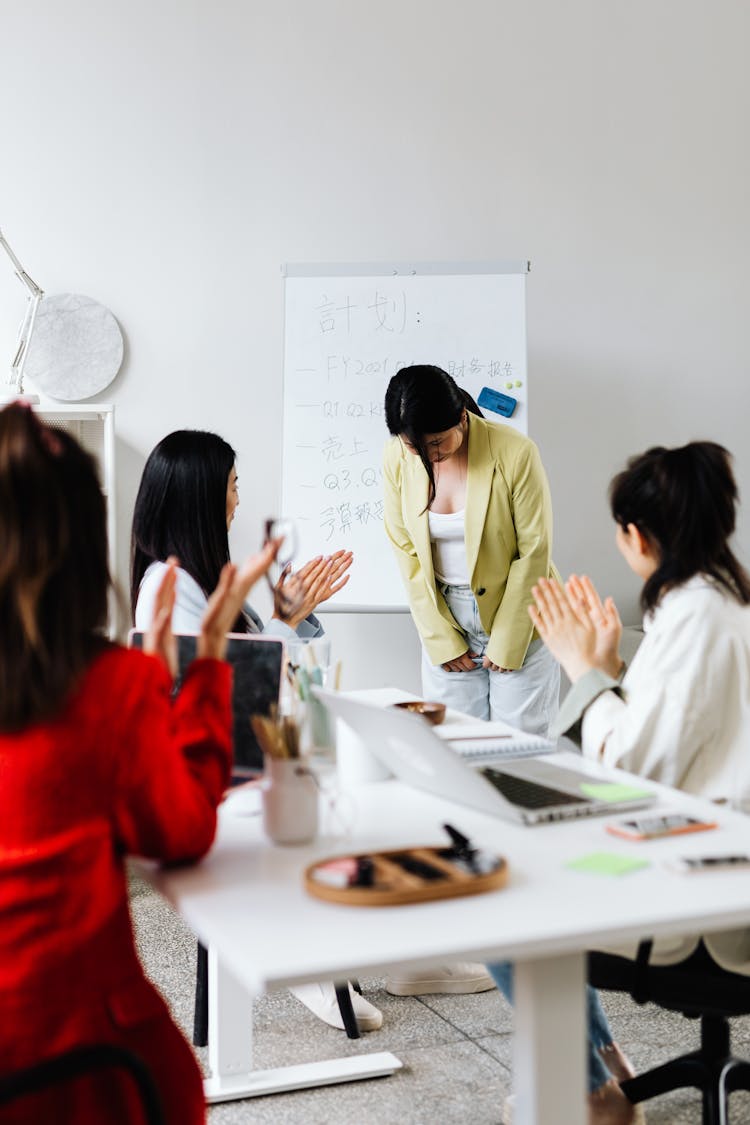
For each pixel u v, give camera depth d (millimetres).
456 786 1661
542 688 3762
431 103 4332
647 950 1721
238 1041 2330
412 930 1211
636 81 4473
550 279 4449
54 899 1280
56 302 4168
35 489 1252
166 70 4211
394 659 4395
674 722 1821
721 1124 1892
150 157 4223
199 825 1391
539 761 1917
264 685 1895
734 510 1917
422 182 4344
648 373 4551
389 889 1279
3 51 4129
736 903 1288
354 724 1790
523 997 1370
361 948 1165
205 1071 2418
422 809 1705
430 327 4105
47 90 4156
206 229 4258
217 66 4230
